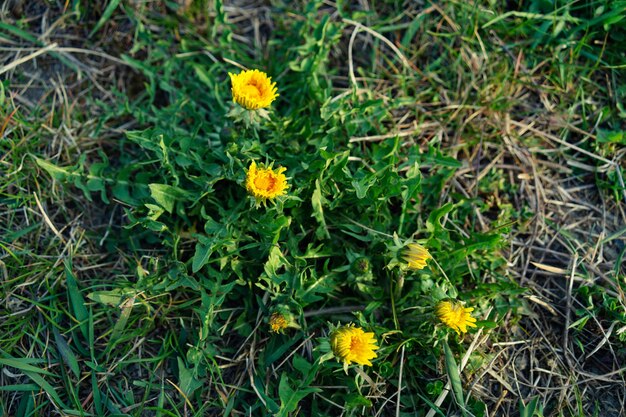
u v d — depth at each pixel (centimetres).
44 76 64
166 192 55
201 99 64
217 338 55
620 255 59
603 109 64
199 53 66
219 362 55
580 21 65
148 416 54
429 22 67
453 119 65
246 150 55
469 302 56
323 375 54
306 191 56
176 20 66
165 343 55
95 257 58
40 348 55
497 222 60
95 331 56
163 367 55
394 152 58
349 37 67
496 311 57
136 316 55
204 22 67
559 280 60
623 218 62
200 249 54
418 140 64
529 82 65
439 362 54
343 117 60
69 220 59
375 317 56
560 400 55
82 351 55
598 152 63
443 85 66
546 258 61
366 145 62
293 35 66
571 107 64
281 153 58
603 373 56
